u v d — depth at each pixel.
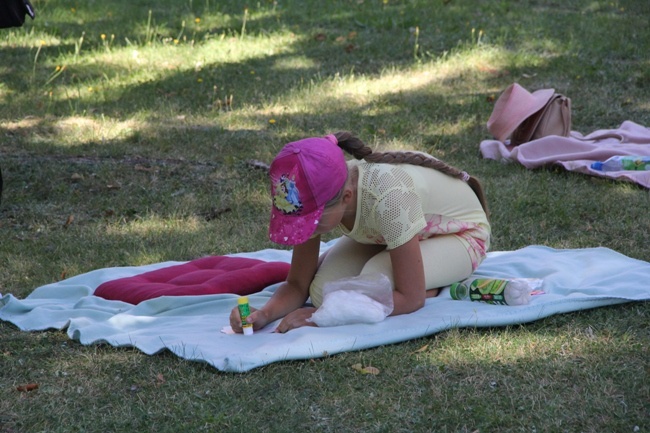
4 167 7.99
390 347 4.41
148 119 9.77
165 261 6.09
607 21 13.38
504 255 5.75
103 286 5.38
